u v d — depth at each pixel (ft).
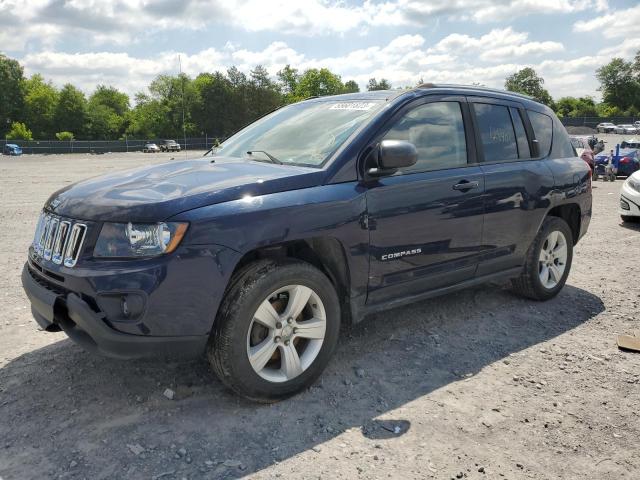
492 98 14.80
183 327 9.15
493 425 9.70
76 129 309.42
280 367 10.50
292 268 10.10
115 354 9.03
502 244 14.38
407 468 8.45
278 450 8.84
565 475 8.36
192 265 9.05
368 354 12.60
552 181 15.62
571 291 17.79
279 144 12.80
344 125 12.19
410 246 12.05
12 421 9.65
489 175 13.75
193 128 298.97
